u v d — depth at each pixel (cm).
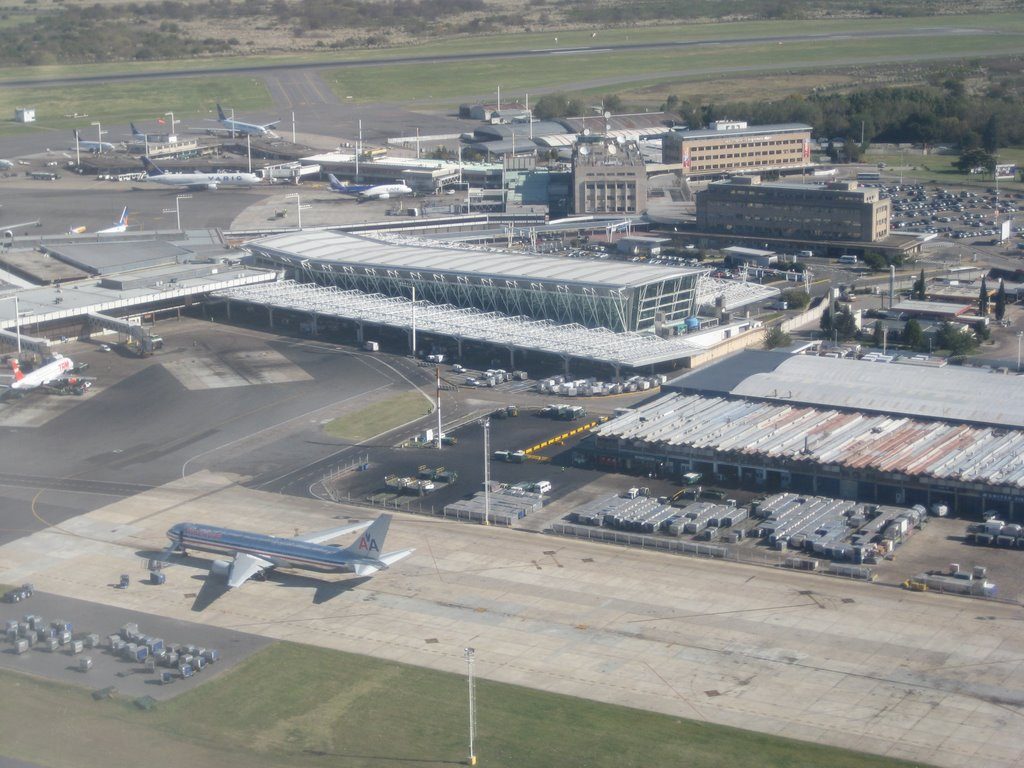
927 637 13738
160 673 13325
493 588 15275
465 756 11694
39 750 11731
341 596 15175
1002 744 11688
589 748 11806
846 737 11881
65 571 16000
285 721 12356
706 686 12875
